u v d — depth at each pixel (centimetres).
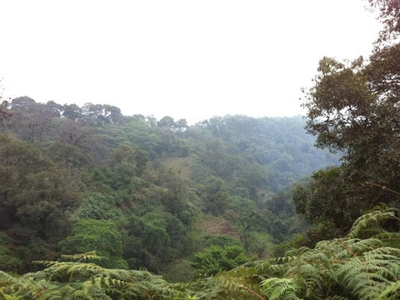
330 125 706
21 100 7338
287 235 5781
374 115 632
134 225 4256
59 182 3322
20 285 187
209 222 5975
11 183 3156
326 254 207
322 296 184
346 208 675
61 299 182
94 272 223
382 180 580
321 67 695
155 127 11738
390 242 253
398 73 714
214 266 1870
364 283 160
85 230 3058
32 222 3111
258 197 8456
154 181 5984
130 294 202
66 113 8788
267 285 176
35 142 5684
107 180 5309
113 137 8956
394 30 757
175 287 217
